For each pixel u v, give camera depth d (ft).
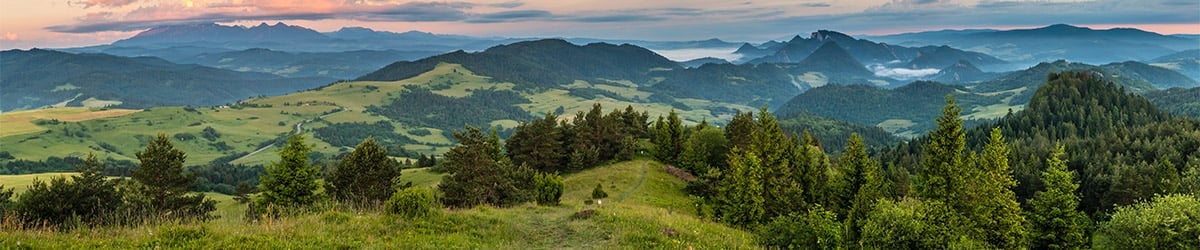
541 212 126.41
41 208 158.71
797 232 105.60
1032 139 611.88
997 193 163.43
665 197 266.36
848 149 234.99
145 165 191.11
